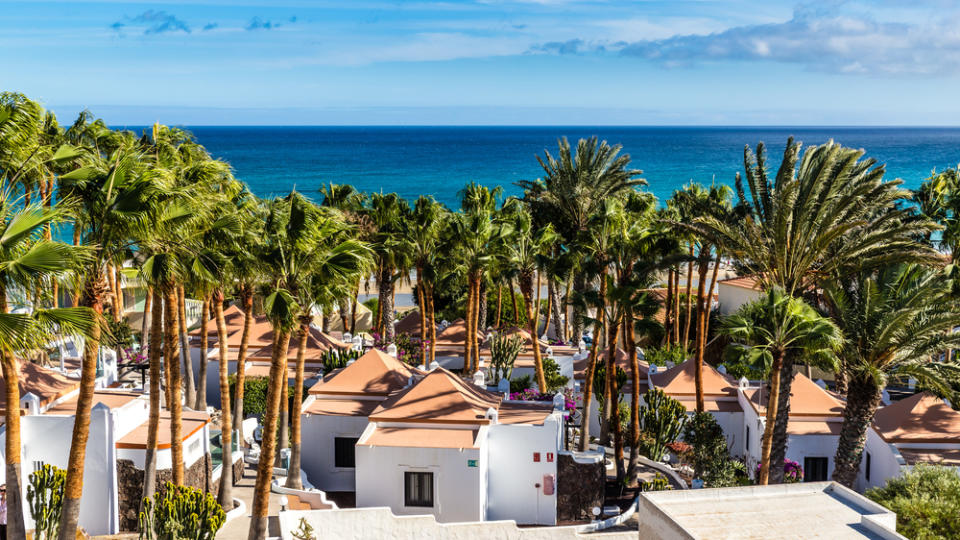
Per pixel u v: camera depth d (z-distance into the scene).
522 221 45.28
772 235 31.75
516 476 29.50
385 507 25.83
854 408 30.00
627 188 58.91
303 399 37.25
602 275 34.25
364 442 28.31
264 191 184.62
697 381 38.69
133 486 25.83
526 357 44.03
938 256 30.05
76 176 18.75
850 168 30.22
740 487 20.80
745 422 37.97
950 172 50.72
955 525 23.53
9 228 17.02
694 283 76.06
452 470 28.00
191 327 52.09
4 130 18.97
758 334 27.89
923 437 30.31
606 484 33.62
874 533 18.47
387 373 34.25
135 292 51.91
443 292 48.69
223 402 28.92
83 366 18.84
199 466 28.00
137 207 18.69
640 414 38.50
